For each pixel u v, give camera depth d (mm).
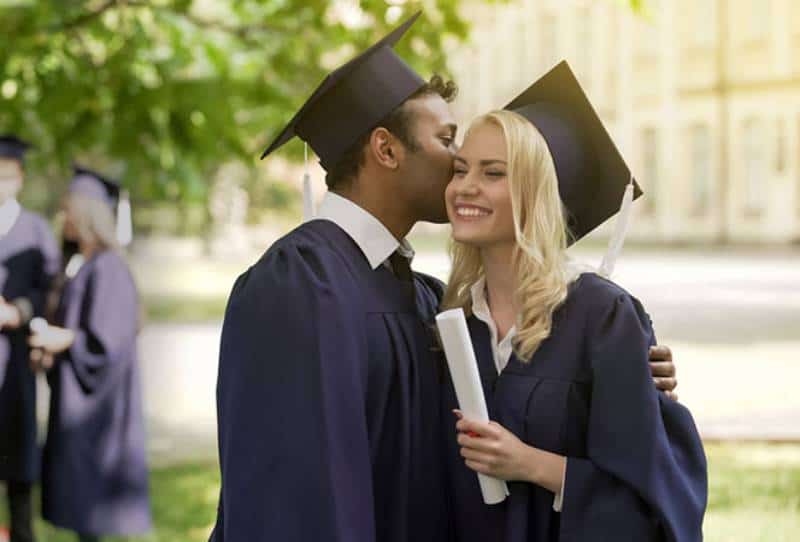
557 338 2846
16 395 6629
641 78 39469
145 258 34750
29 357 6707
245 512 2770
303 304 2807
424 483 2932
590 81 41062
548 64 42438
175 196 9531
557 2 41812
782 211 35188
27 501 6656
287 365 2779
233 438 2811
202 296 22562
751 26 36219
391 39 3051
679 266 28781
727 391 11000
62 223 6809
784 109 35188
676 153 38188
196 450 9078
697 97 37656
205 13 9406
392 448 2898
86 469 6512
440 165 2990
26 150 6938
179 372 13047
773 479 7652
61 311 6613
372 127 2979
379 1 7547
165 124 8070
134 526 6570
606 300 2836
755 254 33312
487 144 2857
